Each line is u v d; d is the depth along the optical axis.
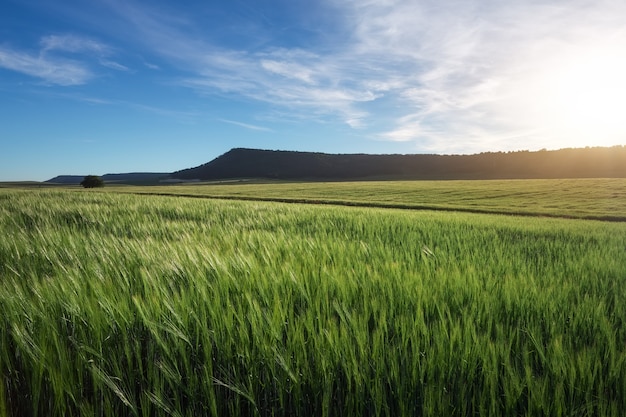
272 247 5.82
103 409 2.32
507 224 14.89
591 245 9.31
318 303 3.13
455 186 70.06
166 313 2.90
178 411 2.19
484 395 2.23
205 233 8.02
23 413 2.49
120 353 2.63
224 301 3.24
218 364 2.53
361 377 2.31
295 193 61.84
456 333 2.69
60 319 2.91
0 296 3.12
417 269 4.82
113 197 20.06
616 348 2.88
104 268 4.30
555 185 64.38
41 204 14.00
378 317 3.17
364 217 13.58
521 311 3.42
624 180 67.62
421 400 2.24
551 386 2.34
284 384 2.31
